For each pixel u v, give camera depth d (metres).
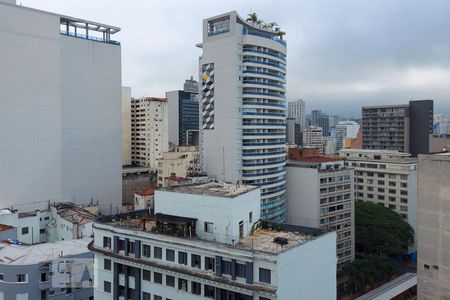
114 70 148.75
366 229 137.12
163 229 53.00
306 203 132.75
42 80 127.69
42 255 72.62
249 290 43.94
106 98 146.50
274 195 133.88
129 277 55.03
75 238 98.44
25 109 123.81
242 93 132.25
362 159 166.25
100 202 144.88
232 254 45.50
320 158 151.12
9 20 120.19
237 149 130.62
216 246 46.72
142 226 56.59
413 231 145.12
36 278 68.50
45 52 128.38
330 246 52.28
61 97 133.25
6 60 119.62
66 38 134.75
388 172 158.00
